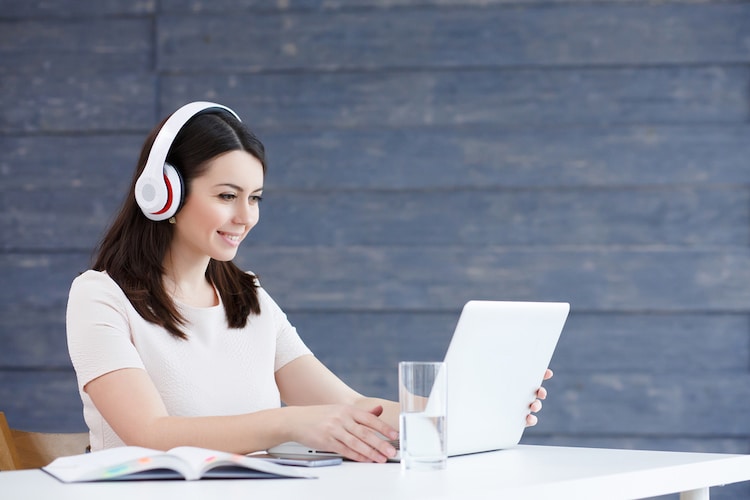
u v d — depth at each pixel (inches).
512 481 53.0
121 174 154.7
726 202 147.9
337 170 151.7
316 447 62.2
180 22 154.3
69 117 155.3
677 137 148.5
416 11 151.8
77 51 155.7
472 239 150.0
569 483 53.8
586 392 147.4
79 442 85.8
